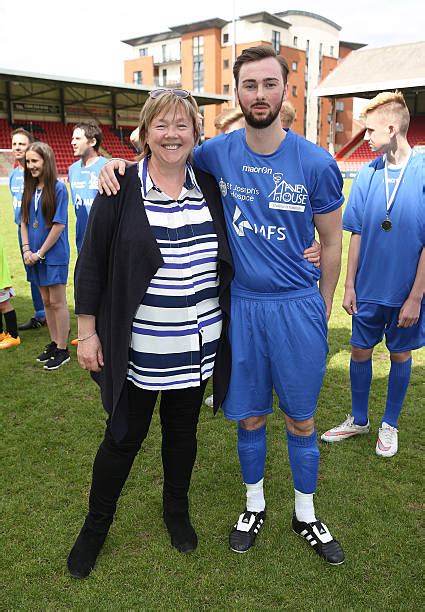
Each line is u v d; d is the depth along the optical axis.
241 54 1.97
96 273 2.10
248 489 2.51
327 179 2.05
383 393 4.02
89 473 2.93
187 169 2.11
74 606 2.07
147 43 60.25
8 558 2.30
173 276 2.03
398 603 2.08
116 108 38.69
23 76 28.69
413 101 38.34
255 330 2.21
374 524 2.53
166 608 2.06
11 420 3.55
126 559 2.32
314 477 2.38
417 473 2.93
